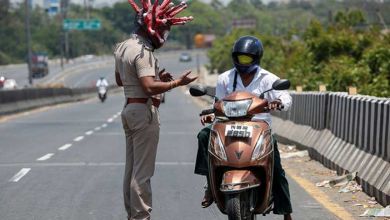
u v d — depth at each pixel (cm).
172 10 1731
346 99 2953
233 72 1781
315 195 2461
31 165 3334
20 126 6134
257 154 1617
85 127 5966
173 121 6600
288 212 1753
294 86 7738
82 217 2131
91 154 3788
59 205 2325
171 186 2702
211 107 1802
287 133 4184
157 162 3425
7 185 2750
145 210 1752
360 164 2580
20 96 9031
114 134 5169
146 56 1702
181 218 2116
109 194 2531
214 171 1655
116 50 1772
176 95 18150
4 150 4022
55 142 4525
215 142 1648
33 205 2328
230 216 1602
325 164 3134
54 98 11875
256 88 1759
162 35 1727
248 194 1662
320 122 3456
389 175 2219
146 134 1741
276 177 1739
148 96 1734
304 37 9275
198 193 2545
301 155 3569
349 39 8494
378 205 2238
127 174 1805
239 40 1744
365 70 6444
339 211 2172
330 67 7300
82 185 2738
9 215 2167
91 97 16838
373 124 2498
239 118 1669
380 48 6644
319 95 3500
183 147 4141
